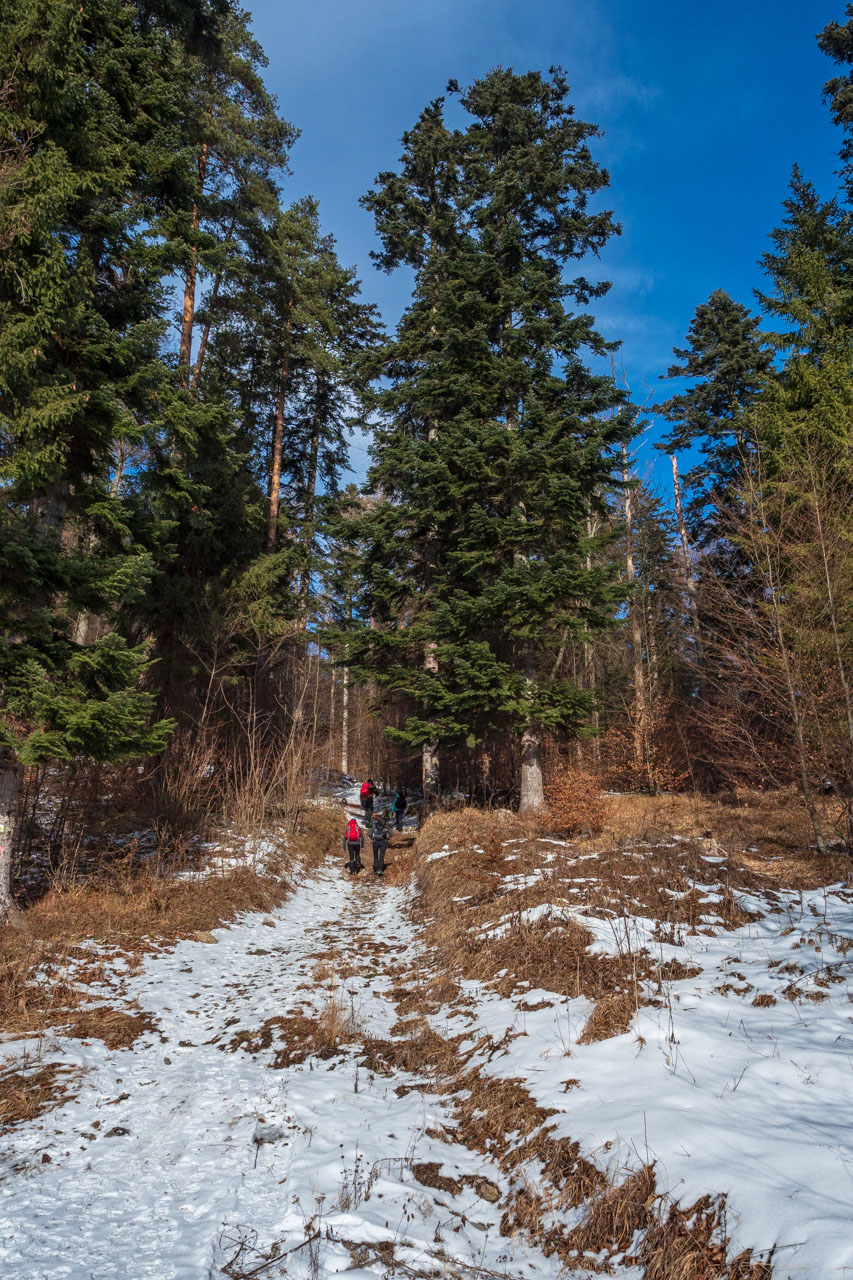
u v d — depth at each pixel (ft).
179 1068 17.97
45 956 23.94
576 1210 11.22
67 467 30.27
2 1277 9.70
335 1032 19.76
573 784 47.75
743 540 40.27
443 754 80.02
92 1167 13.20
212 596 53.93
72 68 28.40
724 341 76.74
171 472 37.17
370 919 37.01
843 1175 9.85
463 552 54.75
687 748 63.93
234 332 66.85
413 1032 20.21
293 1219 11.39
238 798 52.11
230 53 57.98
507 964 22.85
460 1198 12.41
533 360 54.80
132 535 32.07
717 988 18.57
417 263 69.56
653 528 82.84
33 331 25.82
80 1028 19.56
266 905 36.55
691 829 46.78
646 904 26.61
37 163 25.40
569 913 25.11
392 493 69.56
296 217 70.90
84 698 27.73
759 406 48.73
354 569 62.59
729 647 42.83
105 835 39.93
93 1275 9.88
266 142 63.98
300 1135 14.39
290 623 63.10
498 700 51.24
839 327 47.34
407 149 70.79
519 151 58.70
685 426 77.97
